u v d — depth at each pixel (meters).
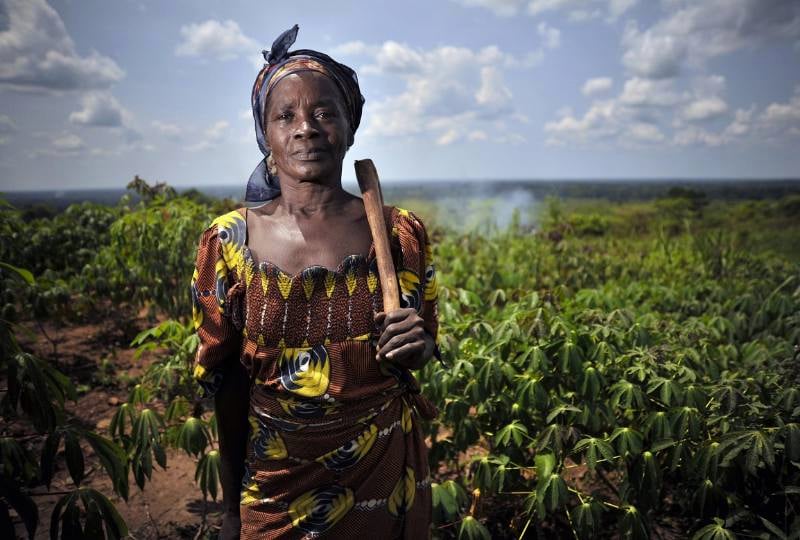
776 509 2.19
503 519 2.53
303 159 1.24
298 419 1.24
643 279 6.00
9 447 1.74
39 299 4.36
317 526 1.25
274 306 1.22
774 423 2.09
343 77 1.35
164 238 4.55
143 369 4.44
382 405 1.29
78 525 1.67
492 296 3.72
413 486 1.36
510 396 2.45
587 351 2.43
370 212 1.29
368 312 1.24
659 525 2.51
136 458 2.28
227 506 1.42
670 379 2.28
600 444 2.13
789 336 3.28
